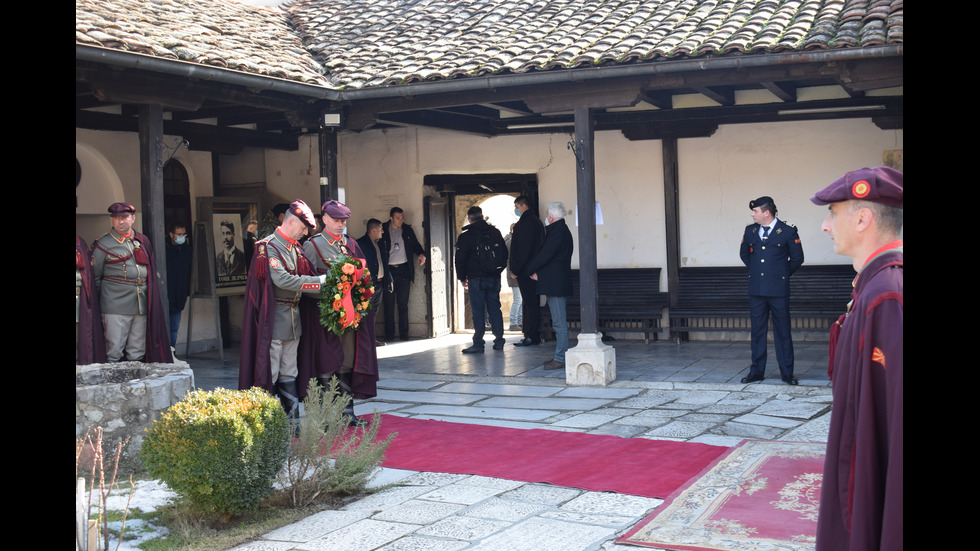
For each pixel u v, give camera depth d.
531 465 6.20
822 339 11.46
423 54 10.58
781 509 4.95
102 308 8.30
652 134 12.18
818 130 11.45
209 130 12.66
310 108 10.55
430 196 13.73
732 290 11.89
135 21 9.35
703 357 10.74
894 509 2.44
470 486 5.75
